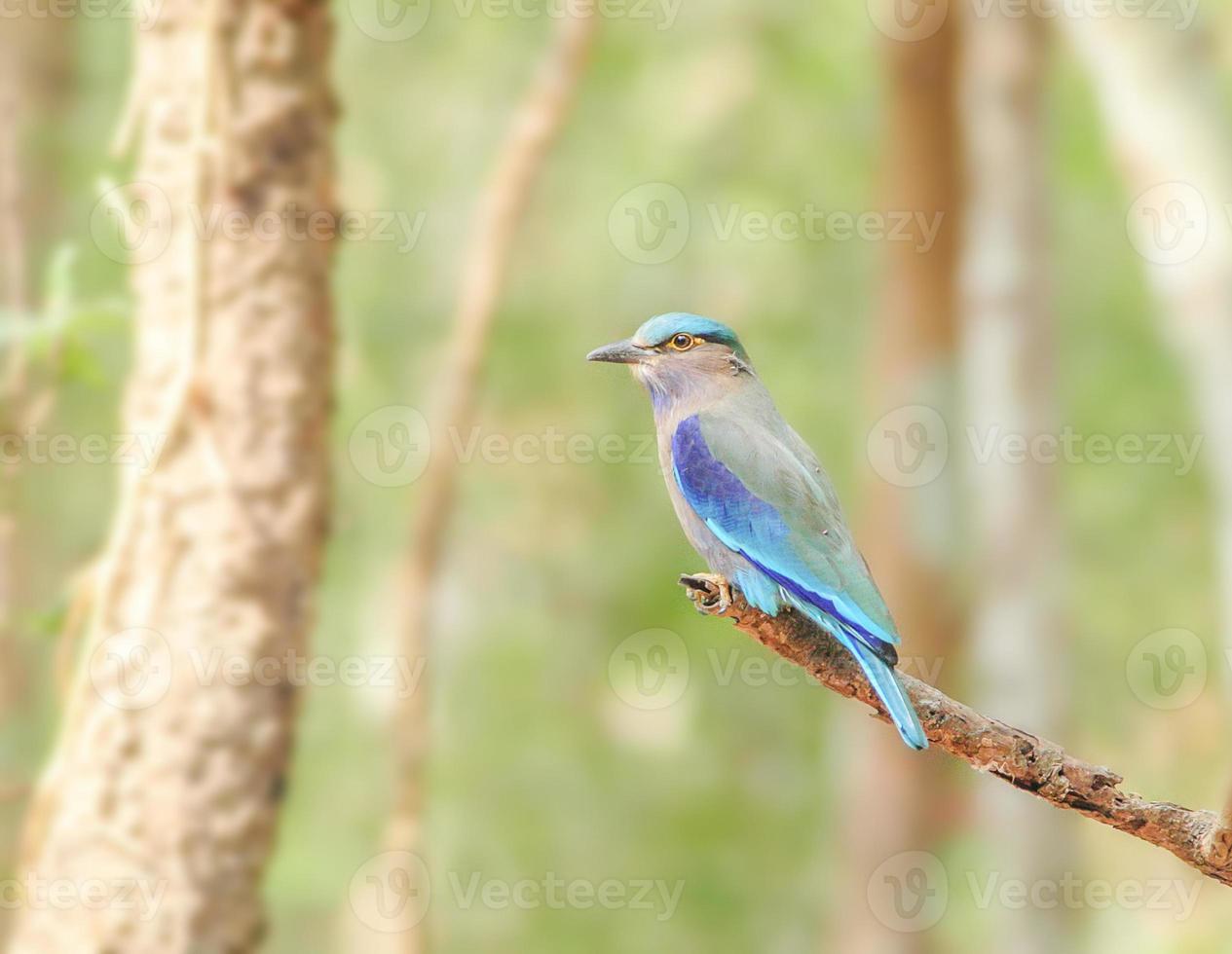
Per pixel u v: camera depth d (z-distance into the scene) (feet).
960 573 62.23
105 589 25.20
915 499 61.98
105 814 24.57
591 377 57.98
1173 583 60.13
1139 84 34.73
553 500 59.21
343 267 53.47
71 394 44.70
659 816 59.21
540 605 58.65
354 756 51.44
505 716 57.31
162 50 26.12
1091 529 60.34
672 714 60.34
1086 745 61.57
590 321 57.62
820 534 29.71
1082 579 60.34
